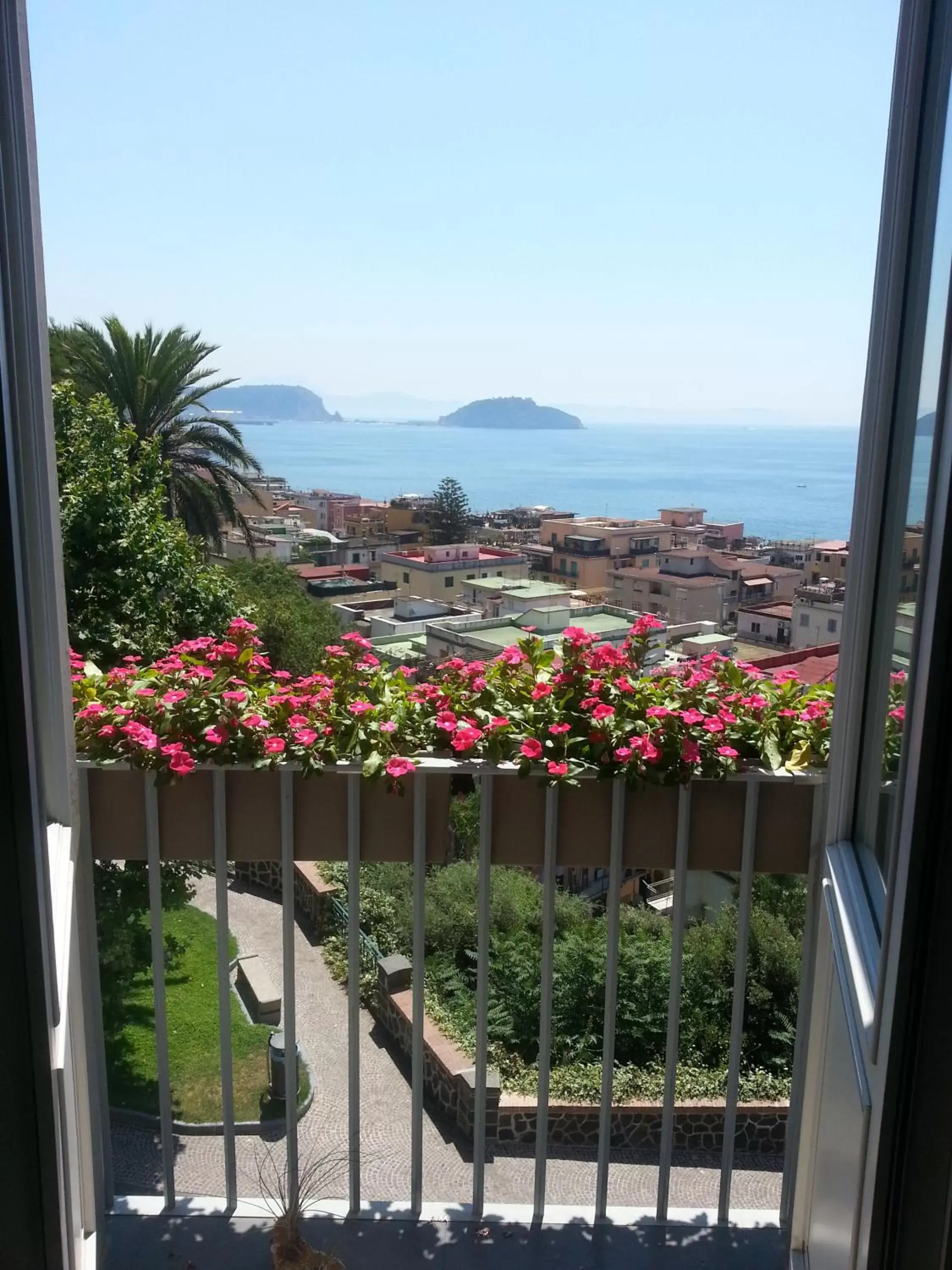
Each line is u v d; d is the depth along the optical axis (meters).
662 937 6.89
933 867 1.33
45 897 1.59
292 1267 1.96
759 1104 5.64
